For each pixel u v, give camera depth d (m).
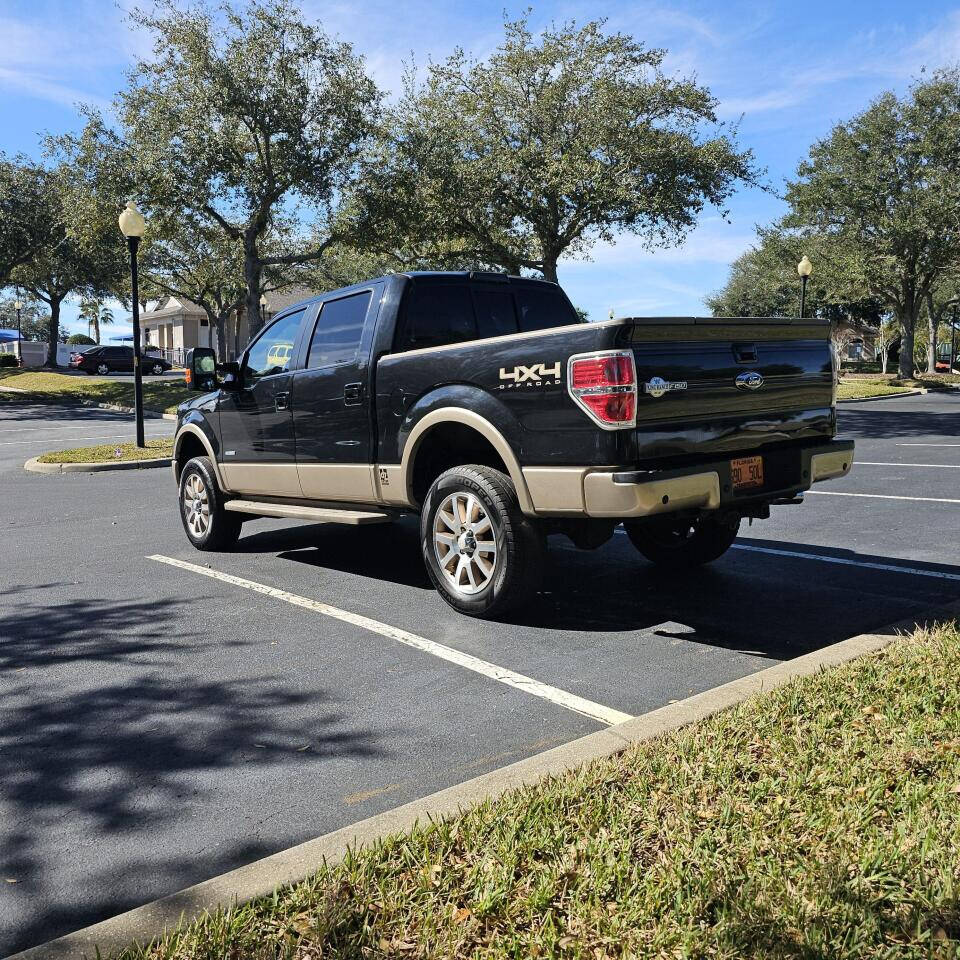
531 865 2.64
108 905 2.73
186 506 8.28
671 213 24.70
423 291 6.30
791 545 7.56
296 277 40.97
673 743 3.41
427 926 2.40
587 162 24.56
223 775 3.56
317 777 3.52
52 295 51.88
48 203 37.44
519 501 5.17
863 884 2.49
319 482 6.74
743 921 2.34
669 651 4.92
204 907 2.51
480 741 3.80
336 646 5.14
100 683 4.62
